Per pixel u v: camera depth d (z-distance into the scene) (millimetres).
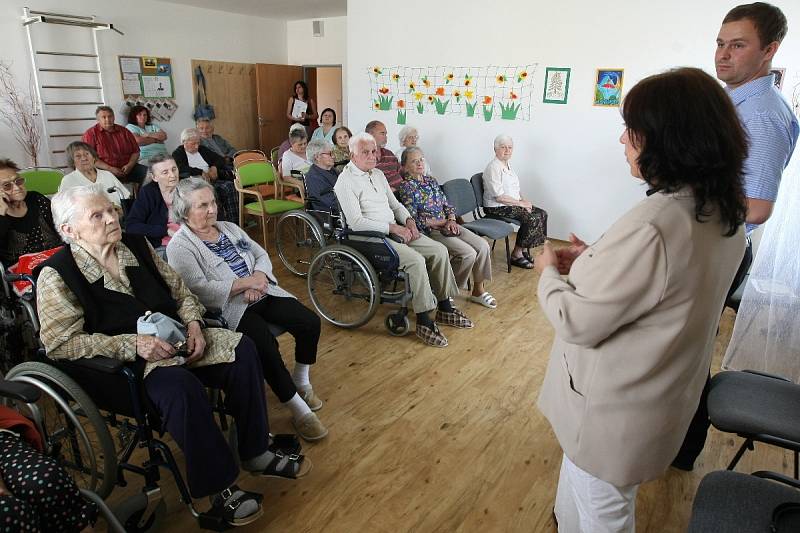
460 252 3088
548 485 1752
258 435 1626
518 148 4840
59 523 1129
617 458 1035
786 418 1392
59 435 1567
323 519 1588
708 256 907
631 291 900
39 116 5539
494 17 4645
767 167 1544
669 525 1590
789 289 2307
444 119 5184
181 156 4598
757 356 2396
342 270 2842
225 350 1624
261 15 7566
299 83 7652
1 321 1985
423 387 2338
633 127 914
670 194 902
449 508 1643
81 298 1499
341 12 7215
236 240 2139
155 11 6434
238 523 1467
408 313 3123
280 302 2096
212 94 7336
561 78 4457
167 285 1767
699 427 1720
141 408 1473
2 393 1274
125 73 6266
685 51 3918
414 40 5133
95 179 3256
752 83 1599
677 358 976
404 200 3246
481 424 2078
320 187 3447
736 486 1115
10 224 2148
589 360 1043
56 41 5574
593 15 4195
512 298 3432
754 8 1550
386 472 1796
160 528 1548
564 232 4809
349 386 2330
